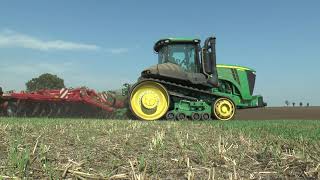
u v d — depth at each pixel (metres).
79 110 20.95
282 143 6.71
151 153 5.53
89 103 20.73
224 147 5.95
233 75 19.19
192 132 8.83
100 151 5.64
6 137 6.90
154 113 17.67
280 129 9.35
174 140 6.98
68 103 20.88
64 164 4.55
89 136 7.41
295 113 25.16
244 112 25.83
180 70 17.97
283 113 25.19
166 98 17.77
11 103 20.36
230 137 7.57
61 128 9.15
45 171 4.25
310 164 4.98
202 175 4.44
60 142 6.48
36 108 20.59
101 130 8.83
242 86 19.22
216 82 18.11
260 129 9.40
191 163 4.94
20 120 12.20
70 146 6.09
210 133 8.56
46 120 12.61
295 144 6.58
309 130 9.12
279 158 5.23
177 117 17.88
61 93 20.67
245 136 7.75
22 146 5.86
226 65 19.28
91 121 12.50
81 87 20.92
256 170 4.76
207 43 18.12
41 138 6.89
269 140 7.01
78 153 5.40
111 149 5.82
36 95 20.39
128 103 17.62
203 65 18.11
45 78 46.44
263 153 5.58
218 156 5.29
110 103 21.05
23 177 4.06
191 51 18.25
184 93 18.28
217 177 4.36
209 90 18.50
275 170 4.77
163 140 6.82
